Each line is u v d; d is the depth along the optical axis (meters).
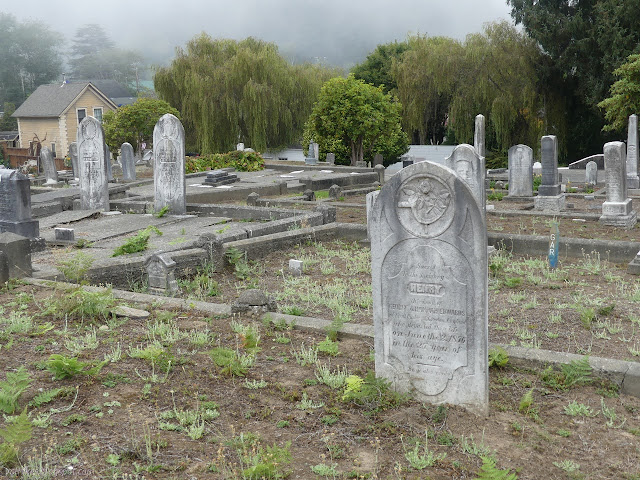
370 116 39.06
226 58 50.09
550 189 20.48
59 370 6.32
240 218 18.27
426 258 5.93
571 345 7.76
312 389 6.30
